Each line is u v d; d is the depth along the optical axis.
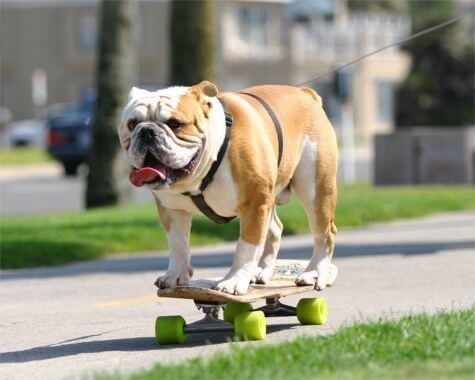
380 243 17.33
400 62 72.06
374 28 71.00
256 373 7.64
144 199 28.70
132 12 24.61
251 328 9.54
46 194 33.41
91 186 24.50
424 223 20.27
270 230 10.34
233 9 65.38
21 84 69.19
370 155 46.91
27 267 16.83
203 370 7.80
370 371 7.68
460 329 8.80
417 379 7.41
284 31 67.44
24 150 53.03
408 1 68.25
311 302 10.40
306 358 8.03
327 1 69.00
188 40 25.14
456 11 68.44
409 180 28.19
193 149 8.91
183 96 8.95
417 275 13.74
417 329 8.86
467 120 60.62
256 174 9.27
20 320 11.78
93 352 9.64
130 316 11.74
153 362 8.97
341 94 32.84
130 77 24.55
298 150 9.98
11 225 20.22
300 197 10.18
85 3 68.56
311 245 17.47
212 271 15.01
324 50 68.38
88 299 13.21
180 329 9.77
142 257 17.53
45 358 9.51
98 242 18.08
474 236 17.64
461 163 27.75
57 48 69.00
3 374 8.89
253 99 9.72
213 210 9.44
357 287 12.98
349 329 9.02
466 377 7.41
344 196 23.69
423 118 60.94
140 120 8.88
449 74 60.91
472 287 12.66
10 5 68.88
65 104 68.94
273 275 10.46
